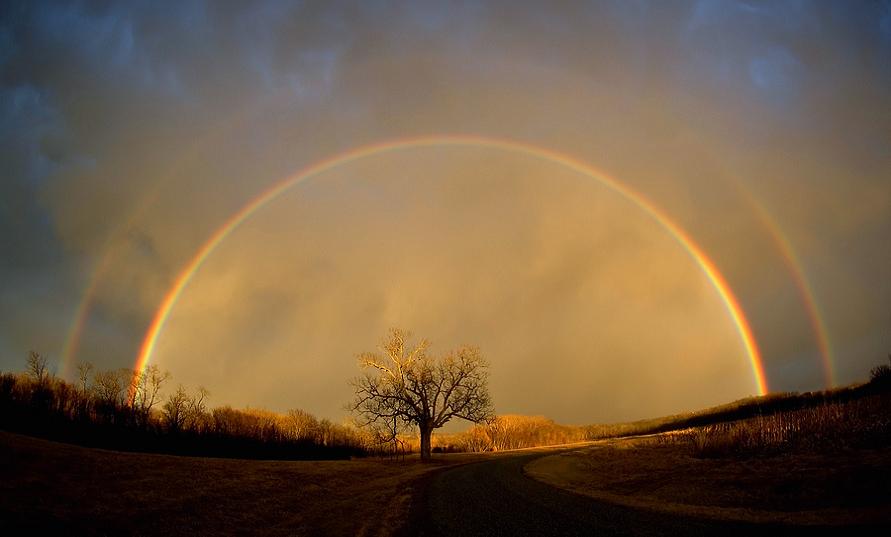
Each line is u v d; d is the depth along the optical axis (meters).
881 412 26.70
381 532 16.53
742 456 25.66
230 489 25.69
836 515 12.91
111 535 16.11
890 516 12.05
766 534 11.74
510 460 49.81
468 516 18.03
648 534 12.91
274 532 18.56
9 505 16.78
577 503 19.17
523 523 15.90
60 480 21.31
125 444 46.16
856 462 18.55
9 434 30.38
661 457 31.61
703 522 13.80
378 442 61.53
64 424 45.31
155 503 20.50
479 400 61.06
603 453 43.62
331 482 33.41
